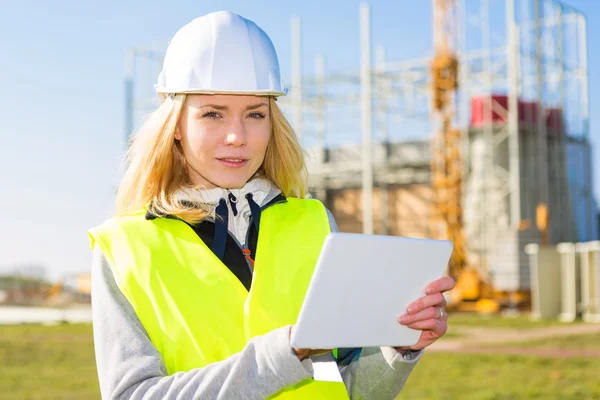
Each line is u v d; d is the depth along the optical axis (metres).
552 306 32.12
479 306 40.94
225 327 1.87
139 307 1.88
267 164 2.36
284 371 1.64
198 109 2.02
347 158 50.06
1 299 46.06
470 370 14.23
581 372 13.64
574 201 46.59
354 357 2.20
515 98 41.22
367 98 42.28
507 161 44.88
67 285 46.72
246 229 2.12
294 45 46.09
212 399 1.66
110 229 2.00
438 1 42.53
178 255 1.94
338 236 1.59
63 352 18.14
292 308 1.95
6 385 12.34
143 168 2.08
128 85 44.72
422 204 48.75
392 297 1.75
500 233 41.75
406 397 10.79
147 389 1.73
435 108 43.47
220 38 2.05
